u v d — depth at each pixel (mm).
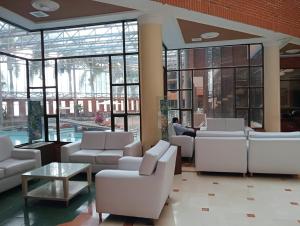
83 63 6445
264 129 7656
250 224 2977
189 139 5766
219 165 4746
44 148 5648
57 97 6637
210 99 8234
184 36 6660
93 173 4926
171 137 5852
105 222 3123
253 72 7895
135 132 6129
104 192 3115
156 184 2973
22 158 4797
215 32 6285
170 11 4781
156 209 2986
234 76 8055
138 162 3715
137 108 6148
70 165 4199
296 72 10062
